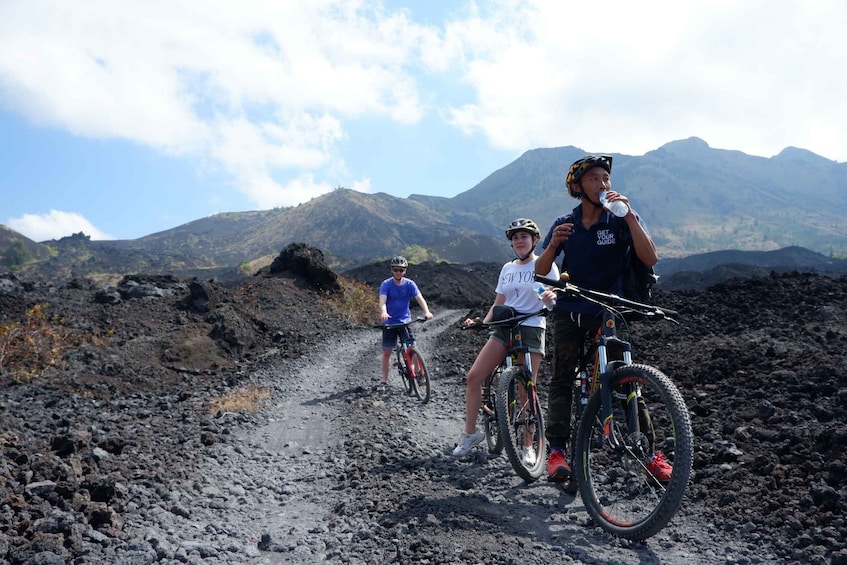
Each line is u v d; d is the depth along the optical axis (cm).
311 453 598
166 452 560
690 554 317
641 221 369
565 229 379
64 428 620
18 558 298
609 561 308
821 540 311
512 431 447
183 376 1121
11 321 1162
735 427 496
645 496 365
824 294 1091
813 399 536
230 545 352
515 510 388
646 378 325
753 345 766
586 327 400
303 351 1468
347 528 369
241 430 699
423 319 917
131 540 342
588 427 369
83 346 1070
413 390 897
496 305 491
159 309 1525
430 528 348
